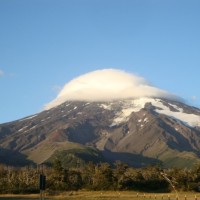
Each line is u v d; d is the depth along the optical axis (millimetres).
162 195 149250
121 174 185000
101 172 182375
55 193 158000
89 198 129375
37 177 181000
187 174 184000
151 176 185375
